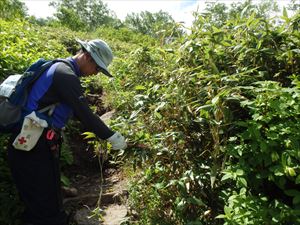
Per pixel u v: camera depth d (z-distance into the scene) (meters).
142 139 2.46
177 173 2.39
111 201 3.56
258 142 1.99
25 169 2.56
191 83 2.41
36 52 5.41
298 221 1.80
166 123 2.40
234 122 2.07
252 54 2.47
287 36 2.46
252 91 2.16
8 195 2.95
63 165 4.09
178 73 2.43
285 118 2.04
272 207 1.95
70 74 2.48
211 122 2.10
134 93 3.87
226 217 1.97
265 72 2.34
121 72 5.78
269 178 1.93
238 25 2.52
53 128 2.53
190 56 2.53
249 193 2.05
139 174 3.15
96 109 6.16
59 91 2.45
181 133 2.24
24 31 6.61
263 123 2.10
